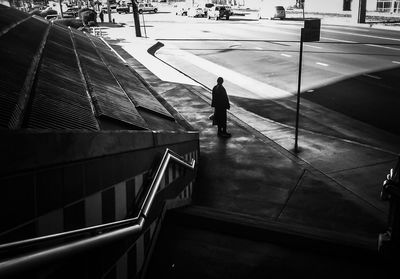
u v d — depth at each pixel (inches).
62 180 102.9
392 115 499.2
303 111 532.7
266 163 365.4
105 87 242.4
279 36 1376.7
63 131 101.9
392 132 443.2
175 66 905.5
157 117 255.1
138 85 344.8
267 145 411.8
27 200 88.8
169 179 221.5
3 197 81.6
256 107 558.9
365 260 183.0
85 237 112.5
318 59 901.8
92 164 119.3
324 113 520.1
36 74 181.8
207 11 2411.4
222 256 182.1
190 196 293.4
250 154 389.4
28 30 309.3
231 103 581.0
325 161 365.1
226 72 820.6
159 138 193.2
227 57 999.0
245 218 220.8
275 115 519.2
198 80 753.0
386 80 677.3
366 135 435.2
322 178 328.8
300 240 196.2
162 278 165.3
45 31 359.9
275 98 605.9
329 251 189.6
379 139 422.6
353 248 188.7
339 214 269.3
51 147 96.2
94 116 163.5
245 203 290.0
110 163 132.7
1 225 81.2
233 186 319.6
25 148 86.6
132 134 153.1
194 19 2486.5
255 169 352.8
